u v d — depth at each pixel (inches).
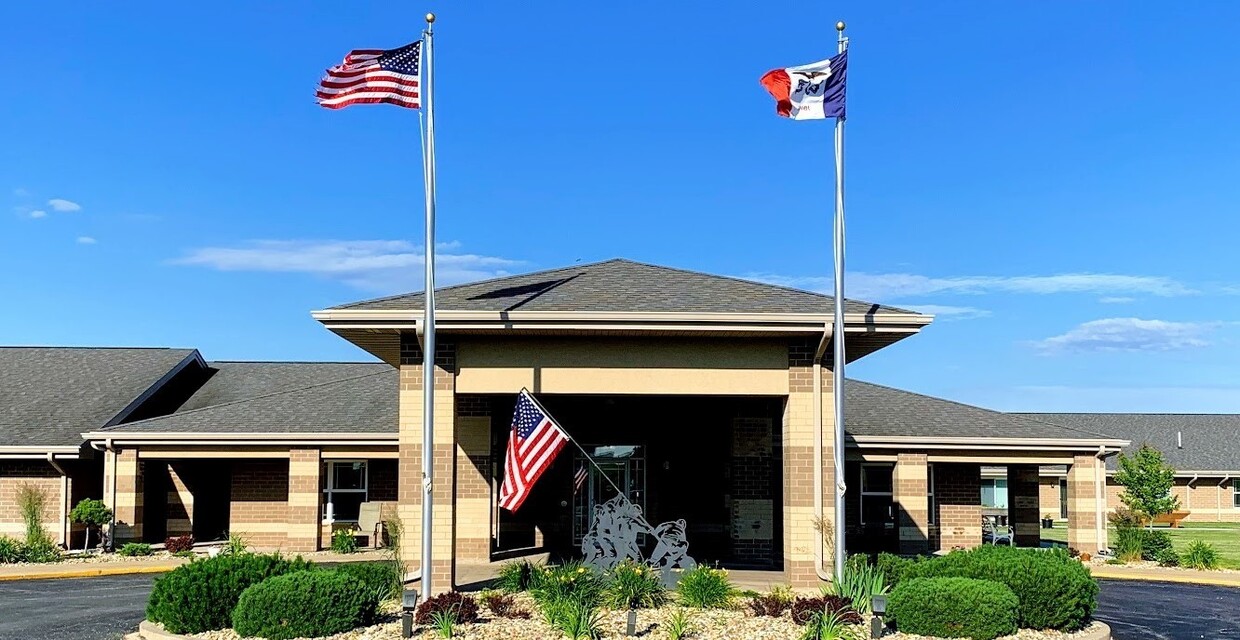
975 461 1099.9
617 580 620.1
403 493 718.5
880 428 1108.5
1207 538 1567.4
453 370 720.3
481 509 912.9
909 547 1074.1
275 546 1139.3
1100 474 1151.0
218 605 558.9
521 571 671.8
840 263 666.8
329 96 634.2
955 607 533.0
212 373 1441.9
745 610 595.8
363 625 553.6
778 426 959.6
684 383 727.1
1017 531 1232.2
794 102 666.8
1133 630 658.8
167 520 1171.9
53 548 1031.0
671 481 1035.3
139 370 1334.9
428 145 641.0
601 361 724.7
